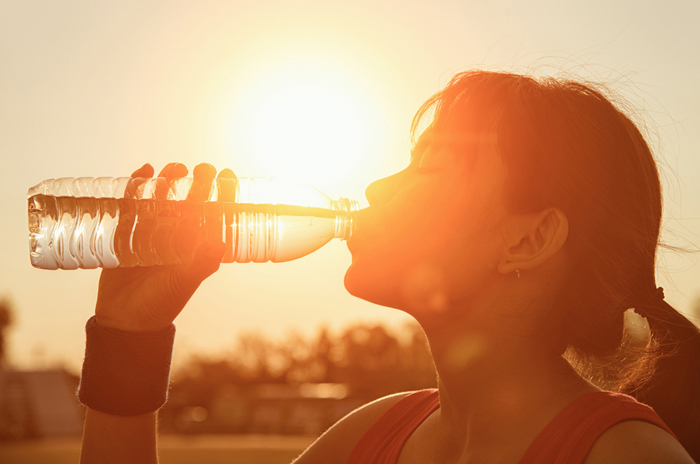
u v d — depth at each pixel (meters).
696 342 1.47
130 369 1.59
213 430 30.94
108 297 1.66
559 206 1.37
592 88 1.48
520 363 1.36
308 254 2.03
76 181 2.04
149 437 1.62
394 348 47.78
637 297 1.44
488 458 1.30
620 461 1.11
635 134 1.46
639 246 1.40
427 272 1.40
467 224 1.39
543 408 1.31
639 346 1.59
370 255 1.45
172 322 1.68
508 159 1.39
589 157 1.38
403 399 1.60
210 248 1.59
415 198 1.43
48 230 1.95
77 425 33.06
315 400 32.62
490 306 1.38
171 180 1.94
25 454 20.06
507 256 1.37
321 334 56.69
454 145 1.44
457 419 1.39
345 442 1.61
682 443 1.48
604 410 1.20
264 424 31.11
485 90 1.45
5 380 33.06
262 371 56.03
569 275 1.39
